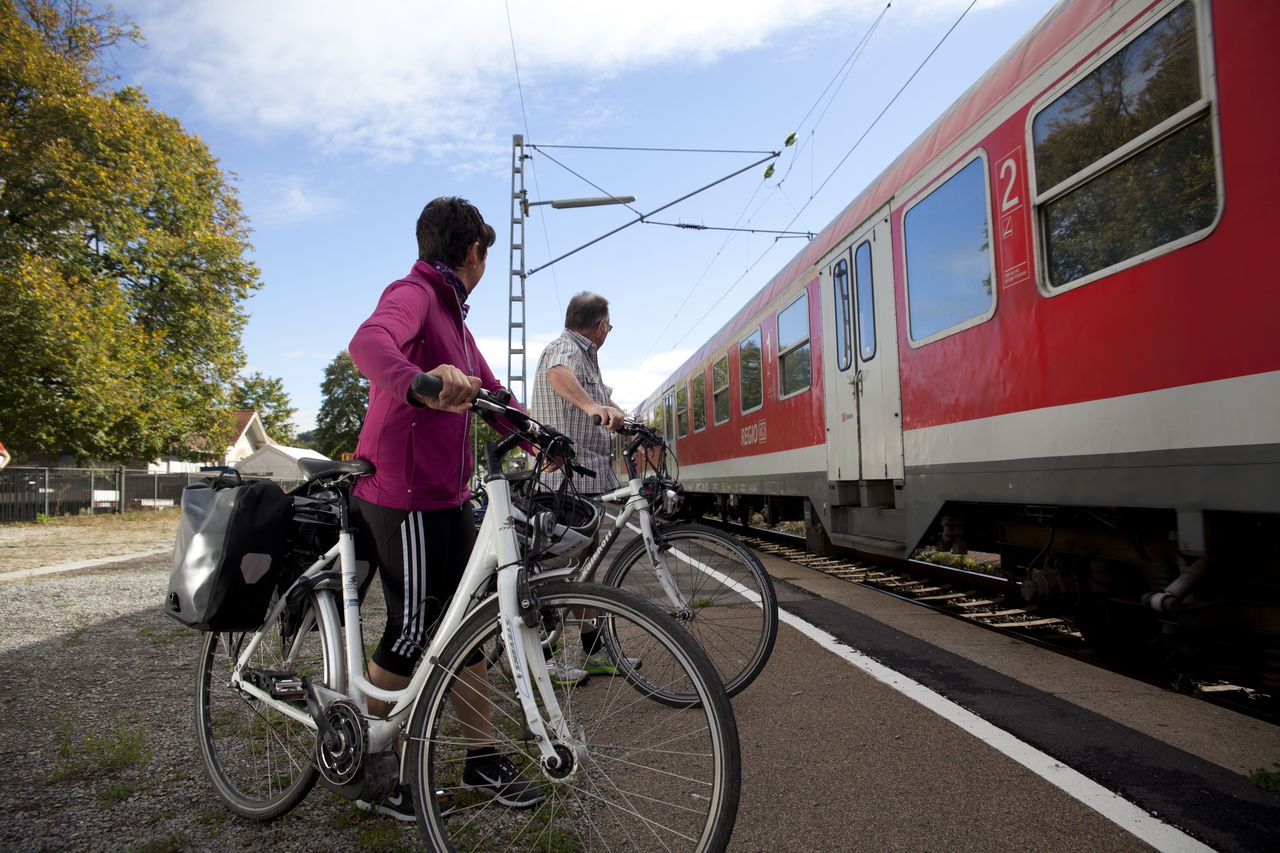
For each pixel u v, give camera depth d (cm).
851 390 675
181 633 526
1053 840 221
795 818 242
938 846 221
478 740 222
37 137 2242
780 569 799
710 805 175
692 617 346
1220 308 303
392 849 227
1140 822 228
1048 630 495
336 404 6125
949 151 509
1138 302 344
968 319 484
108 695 383
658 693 194
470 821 229
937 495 523
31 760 298
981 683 366
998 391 452
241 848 230
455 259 253
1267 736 293
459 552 257
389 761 218
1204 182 311
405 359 202
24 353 2092
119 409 2289
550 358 395
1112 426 360
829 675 386
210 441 2952
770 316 926
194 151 2802
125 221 2455
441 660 203
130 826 245
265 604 236
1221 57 302
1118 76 359
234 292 2898
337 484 245
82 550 1234
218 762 265
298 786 238
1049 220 411
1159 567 376
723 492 1160
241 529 229
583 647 221
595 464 388
